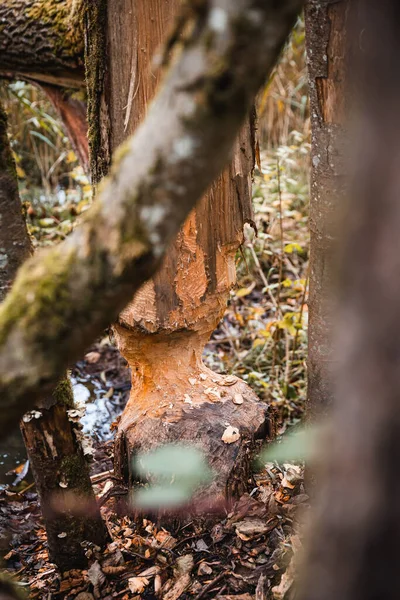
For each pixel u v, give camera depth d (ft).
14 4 6.96
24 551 5.46
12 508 6.24
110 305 2.46
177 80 2.10
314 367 4.64
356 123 1.93
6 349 2.53
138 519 5.31
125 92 4.82
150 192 2.22
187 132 2.10
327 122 4.06
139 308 5.16
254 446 5.42
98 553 4.92
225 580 4.58
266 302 10.21
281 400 7.64
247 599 4.36
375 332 1.71
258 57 2.02
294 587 4.20
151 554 4.93
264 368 8.57
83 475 4.72
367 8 1.86
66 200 12.85
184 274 5.11
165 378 5.73
